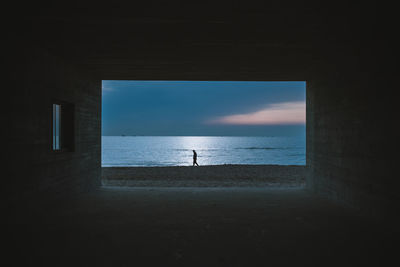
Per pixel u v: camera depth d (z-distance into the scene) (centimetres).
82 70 645
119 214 447
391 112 357
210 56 535
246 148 7288
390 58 356
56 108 575
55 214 445
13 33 379
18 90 391
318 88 639
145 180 997
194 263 268
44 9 325
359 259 277
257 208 492
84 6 318
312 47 475
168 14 342
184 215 442
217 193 647
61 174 533
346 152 490
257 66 614
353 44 454
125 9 327
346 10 327
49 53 488
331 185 560
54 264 263
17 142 386
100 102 780
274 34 411
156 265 263
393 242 321
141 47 477
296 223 398
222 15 346
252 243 319
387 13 333
